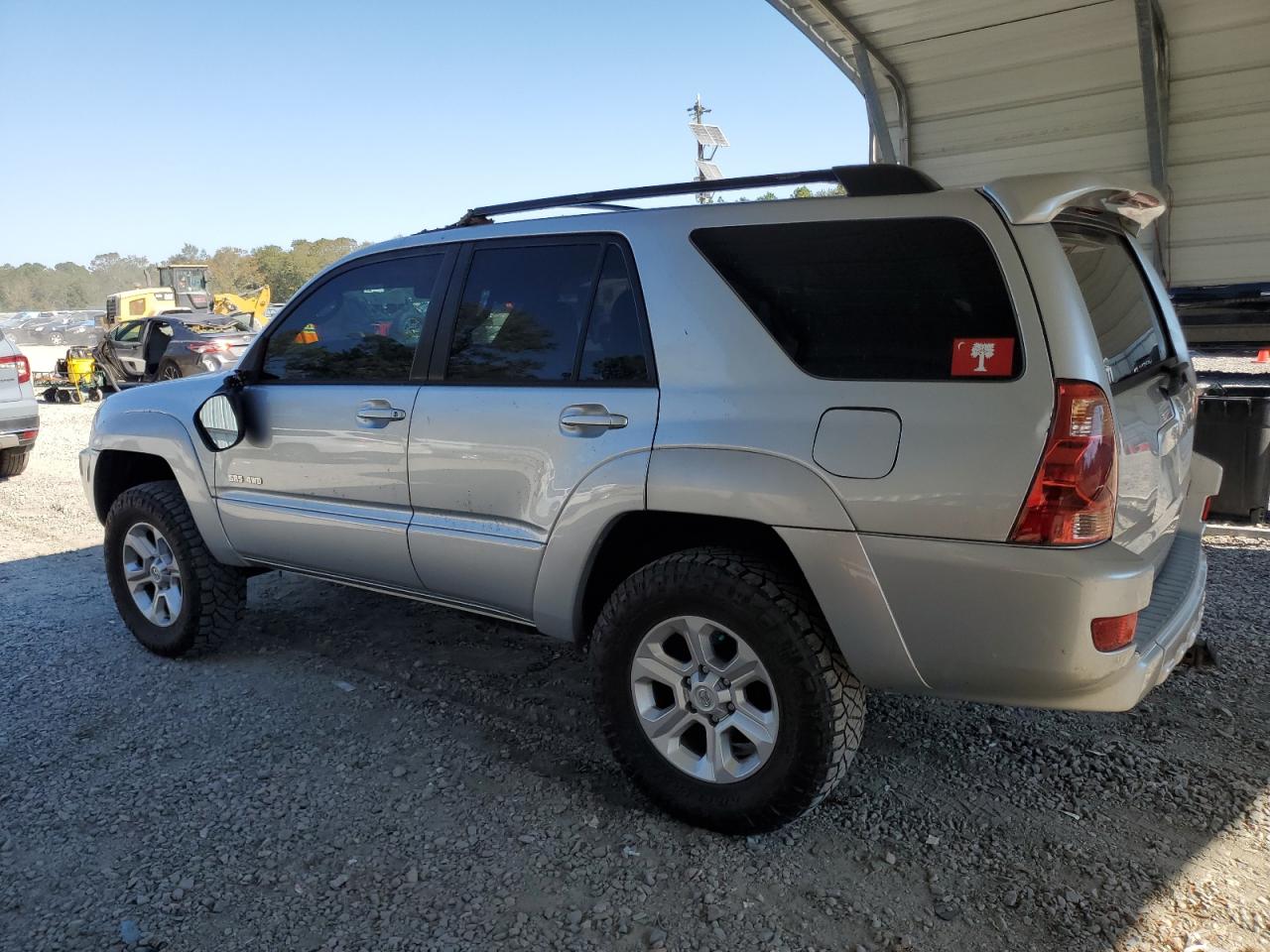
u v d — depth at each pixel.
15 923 2.48
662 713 2.84
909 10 7.61
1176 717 3.47
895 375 2.44
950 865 2.64
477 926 2.43
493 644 4.40
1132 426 2.53
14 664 4.27
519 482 3.07
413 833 2.85
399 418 3.38
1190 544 3.29
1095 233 2.88
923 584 2.38
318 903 2.53
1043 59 8.00
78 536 6.82
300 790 3.10
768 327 2.65
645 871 2.64
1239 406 5.84
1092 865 2.62
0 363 8.55
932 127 8.97
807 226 2.64
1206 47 7.36
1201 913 2.41
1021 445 2.27
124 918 2.49
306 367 3.80
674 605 2.73
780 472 2.54
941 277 2.42
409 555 3.41
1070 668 2.28
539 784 3.11
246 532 3.93
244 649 4.40
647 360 2.84
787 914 2.45
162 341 16.81
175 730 3.57
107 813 2.99
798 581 2.71
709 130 14.14
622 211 3.01
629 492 2.78
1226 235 8.03
